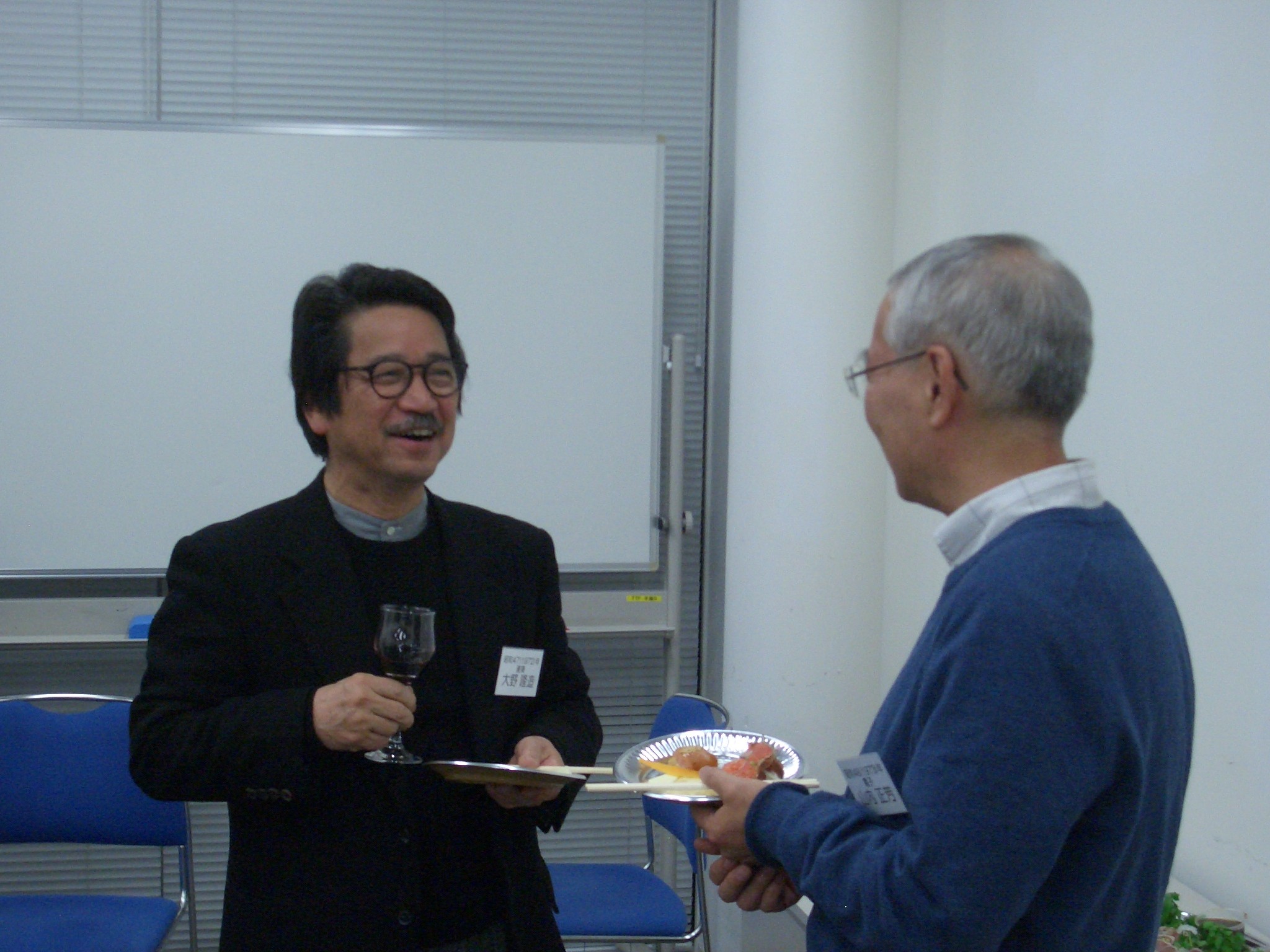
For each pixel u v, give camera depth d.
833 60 2.59
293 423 2.96
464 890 1.31
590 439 3.07
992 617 0.83
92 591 3.03
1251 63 1.74
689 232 3.30
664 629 3.14
